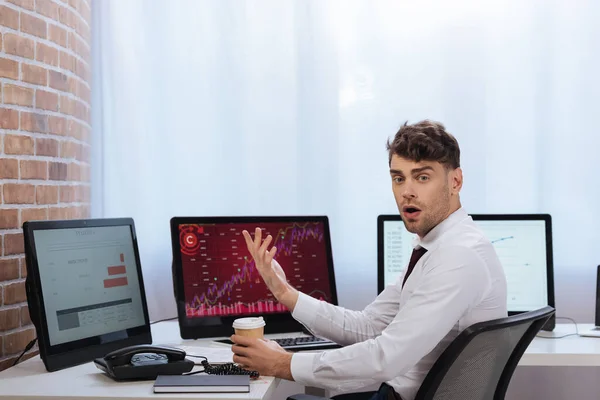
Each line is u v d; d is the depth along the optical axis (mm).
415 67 3318
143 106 3379
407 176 1953
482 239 1934
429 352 1877
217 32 3359
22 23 2525
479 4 3297
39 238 2002
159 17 3369
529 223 2760
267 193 3357
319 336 2352
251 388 1810
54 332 2000
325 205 3340
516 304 2750
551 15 3285
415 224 1973
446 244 1897
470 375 1708
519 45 3297
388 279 2787
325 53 3330
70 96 2898
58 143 2785
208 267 2566
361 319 2311
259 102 3357
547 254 2750
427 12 3312
